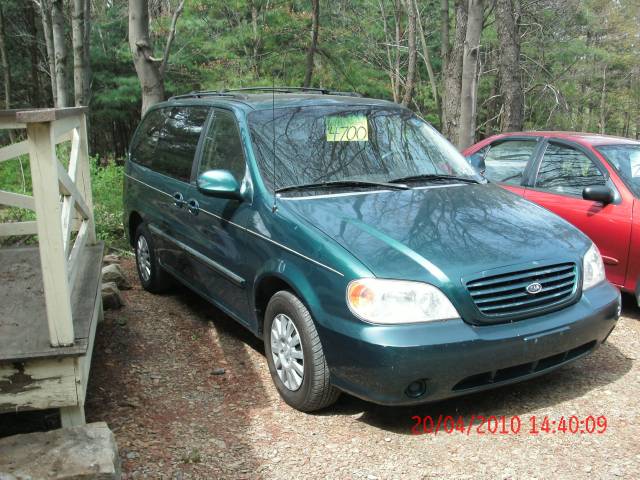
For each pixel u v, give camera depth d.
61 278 2.98
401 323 3.20
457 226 3.72
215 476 3.07
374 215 3.78
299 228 3.70
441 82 23.42
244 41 17.45
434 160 4.71
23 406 3.04
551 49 22.70
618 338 4.95
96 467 2.67
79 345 3.04
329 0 20.86
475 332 3.27
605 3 30.41
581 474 3.08
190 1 17.23
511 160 6.63
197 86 21.55
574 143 6.05
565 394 3.94
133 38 8.78
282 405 3.83
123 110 24.27
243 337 4.98
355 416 3.69
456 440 3.41
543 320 3.48
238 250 4.25
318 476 3.08
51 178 2.89
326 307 3.41
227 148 4.64
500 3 15.52
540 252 3.59
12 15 23.80
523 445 3.35
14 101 25.80
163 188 5.50
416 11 17.41
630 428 3.51
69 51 22.69
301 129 4.53
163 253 5.64
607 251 5.47
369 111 4.89
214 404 3.85
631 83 34.38
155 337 4.96
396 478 3.06
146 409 3.78
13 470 2.64
